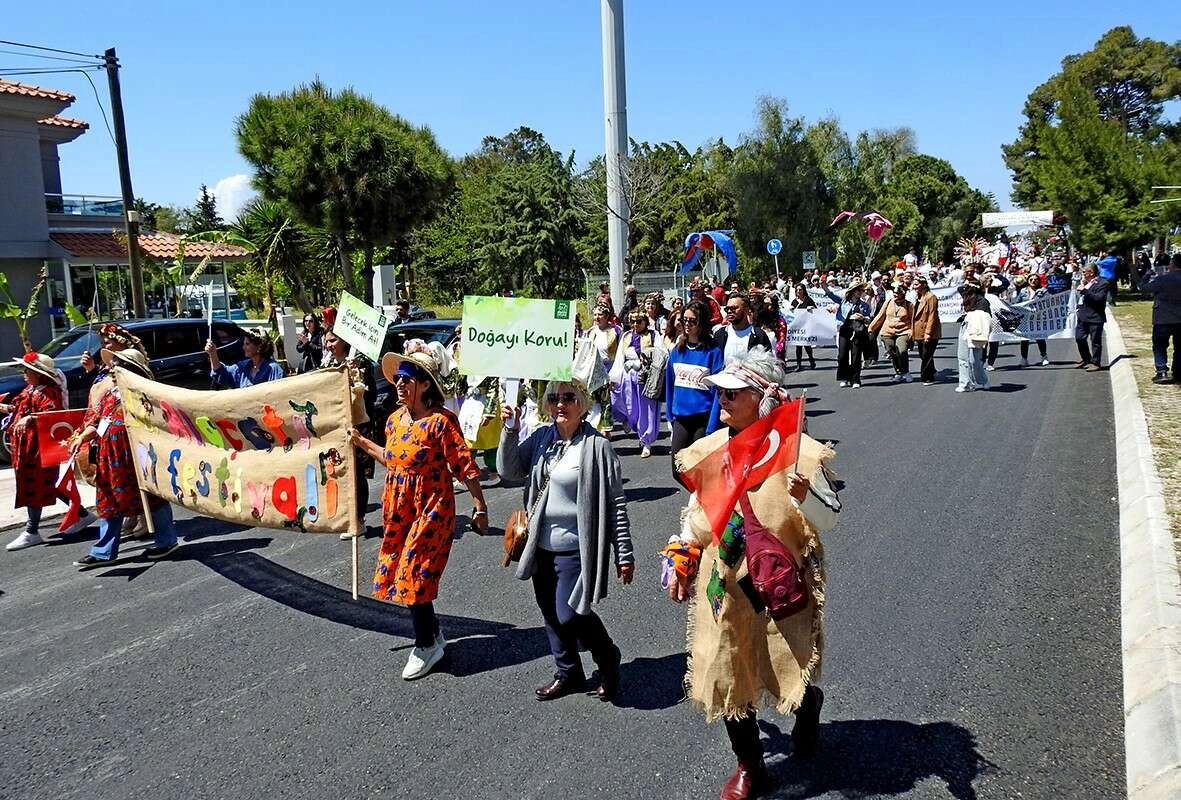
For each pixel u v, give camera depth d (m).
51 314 24.81
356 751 4.00
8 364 13.22
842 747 3.81
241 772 3.88
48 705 4.63
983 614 5.16
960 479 8.30
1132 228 31.55
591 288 30.95
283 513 5.48
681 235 46.78
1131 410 10.73
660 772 3.72
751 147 46.00
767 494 3.33
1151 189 31.73
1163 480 7.36
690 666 3.45
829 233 46.81
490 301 4.39
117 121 19.50
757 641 3.34
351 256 35.03
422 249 48.09
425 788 3.67
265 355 9.01
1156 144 41.94
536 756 3.88
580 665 4.49
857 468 8.94
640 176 25.02
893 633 4.95
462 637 5.27
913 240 67.19
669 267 46.78
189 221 62.59
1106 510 7.10
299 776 3.82
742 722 3.41
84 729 4.35
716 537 3.19
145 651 5.29
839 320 15.16
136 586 6.50
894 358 15.33
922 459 9.20
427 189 28.48
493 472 9.45
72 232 26.92
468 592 6.04
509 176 44.22
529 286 43.03
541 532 4.30
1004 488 7.91
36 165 24.47
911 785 3.51
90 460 6.92
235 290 39.66
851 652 4.73
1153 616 4.71
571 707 4.32
